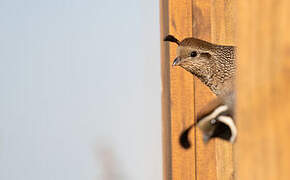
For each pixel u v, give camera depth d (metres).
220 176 3.84
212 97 3.85
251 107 2.27
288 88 2.15
